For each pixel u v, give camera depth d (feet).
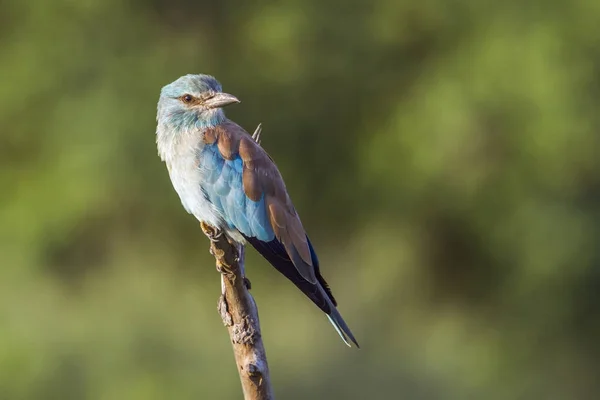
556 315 56.54
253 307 27.07
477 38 54.34
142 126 53.93
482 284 58.90
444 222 57.31
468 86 52.75
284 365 60.23
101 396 57.77
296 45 55.11
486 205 54.60
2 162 57.57
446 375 60.13
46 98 55.88
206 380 58.59
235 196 29.81
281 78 55.26
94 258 59.00
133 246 58.65
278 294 61.46
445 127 52.80
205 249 59.41
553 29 52.80
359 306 61.52
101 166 53.93
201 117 31.17
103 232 57.62
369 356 60.85
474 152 53.52
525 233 53.78
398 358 60.70
